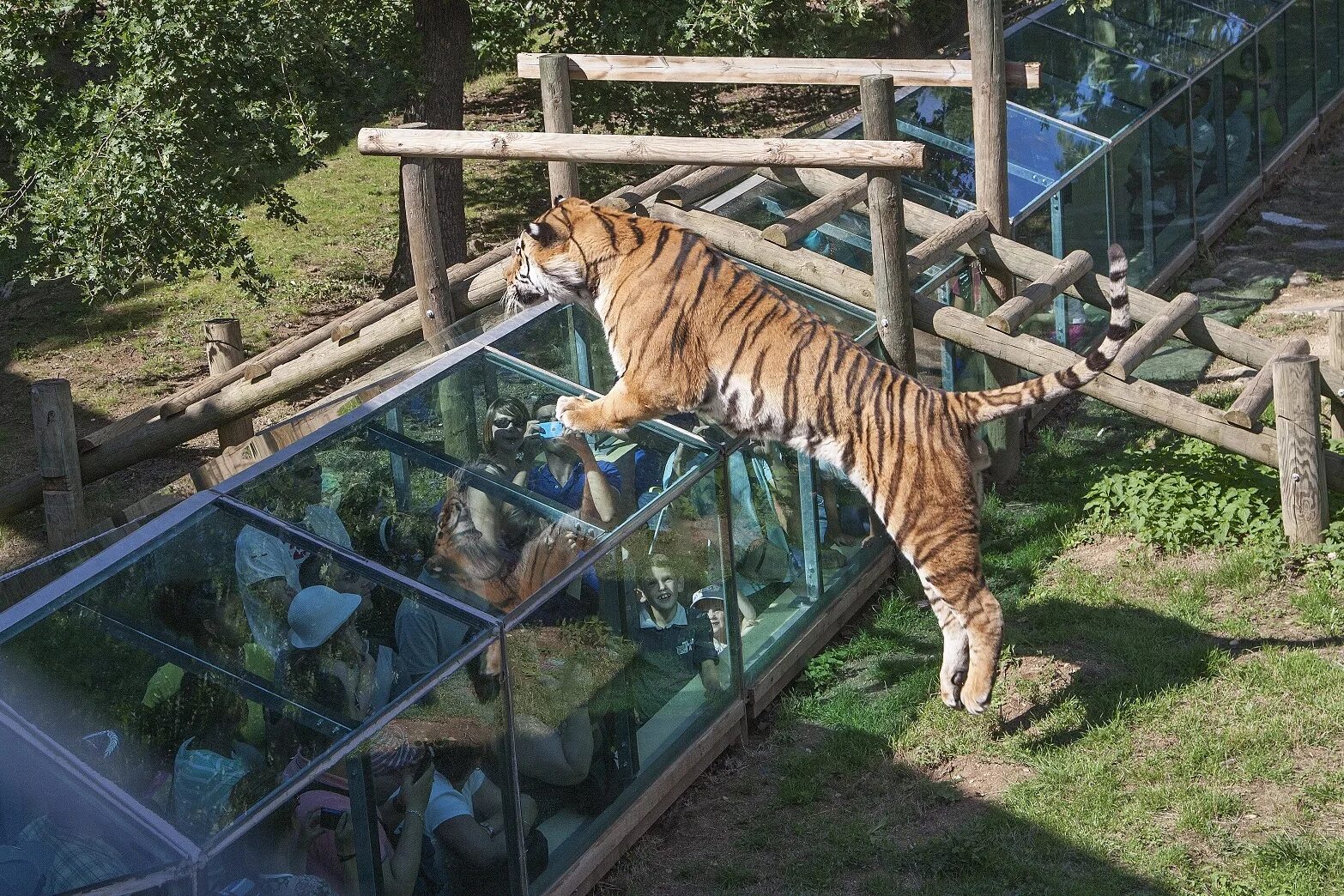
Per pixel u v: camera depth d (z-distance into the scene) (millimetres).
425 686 4121
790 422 5590
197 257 10039
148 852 3291
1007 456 8008
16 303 13320
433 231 6914
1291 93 13945
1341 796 5109
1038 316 8883
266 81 9961
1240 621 6352
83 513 8164
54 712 3521
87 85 9805
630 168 15578
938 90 9594
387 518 4688
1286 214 12688
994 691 6090
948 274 7699
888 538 7270
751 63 7086
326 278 13422
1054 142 9492
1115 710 5762
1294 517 6723
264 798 3572
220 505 4301
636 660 5234
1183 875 4805
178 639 3873
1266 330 9977
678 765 5504
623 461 5402
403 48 11695
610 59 7199
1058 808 5238
